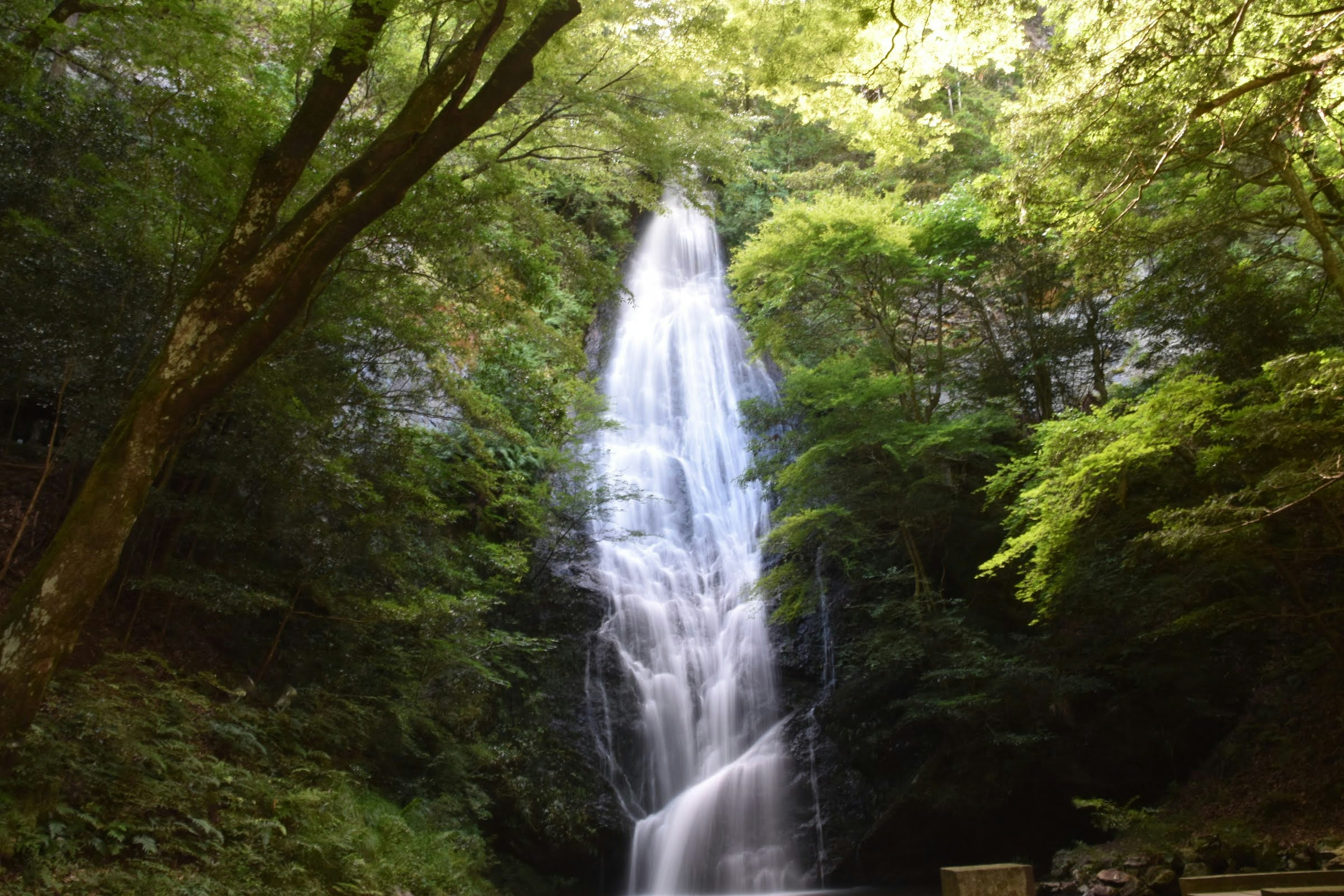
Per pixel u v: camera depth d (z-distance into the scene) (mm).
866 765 20000
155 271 11164
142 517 11945
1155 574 17234
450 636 14711
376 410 13625
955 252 23547
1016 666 17922
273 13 11828
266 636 13914
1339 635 14828
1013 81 37375
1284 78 10445
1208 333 16031
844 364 21109
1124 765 18109
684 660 21688
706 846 19141
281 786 10250
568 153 14773
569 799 17906
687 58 12883
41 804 7211
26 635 7355
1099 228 14125
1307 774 15344
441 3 10422
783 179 36250
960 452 20062
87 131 11086
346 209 8758
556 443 18906
